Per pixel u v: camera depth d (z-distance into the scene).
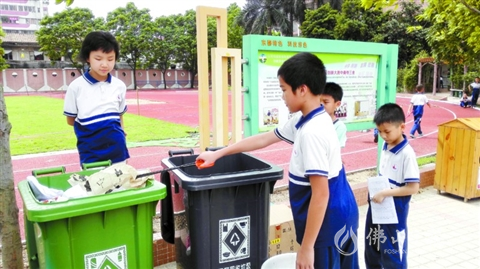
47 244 1.86
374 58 5.78
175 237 2.59
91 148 2.99
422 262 3.64
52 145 9.99
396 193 2.79
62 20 40.69
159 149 9.50
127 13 43.19
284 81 2.03
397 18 33.47
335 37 34.12
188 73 51.28
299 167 2.07
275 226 3.33
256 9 39.16
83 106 2.94
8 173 2.38
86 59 2.88
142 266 2.11
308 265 1.98
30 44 48.03
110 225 1.99
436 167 5.69
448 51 15.87
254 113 4.48
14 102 25.28
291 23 39.16
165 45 44.22
